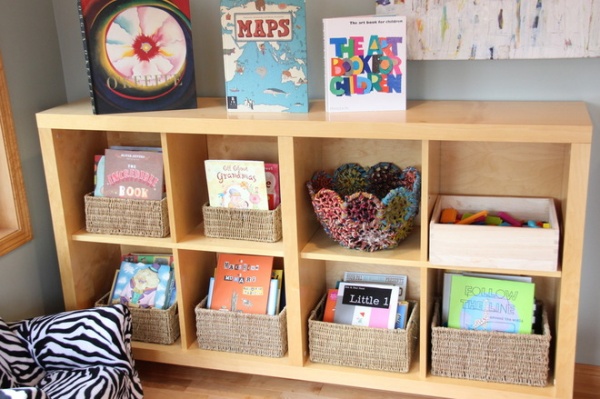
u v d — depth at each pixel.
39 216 2.54
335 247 2.24
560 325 2.02
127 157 2.35
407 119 1.98
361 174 2.33
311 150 2.27
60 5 2.52
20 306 2.47
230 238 2.31
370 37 2.07
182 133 2.23
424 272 2.10
